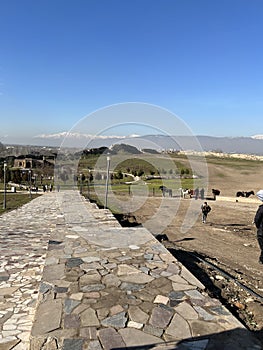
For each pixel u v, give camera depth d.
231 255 9.22
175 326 3.23
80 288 4.12
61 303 3.70
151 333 3.10
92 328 3.17
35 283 5.06
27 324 3.74
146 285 4.25
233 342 2.98
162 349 2.86
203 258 8.33
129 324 3.25
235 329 3.20
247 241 11.51
